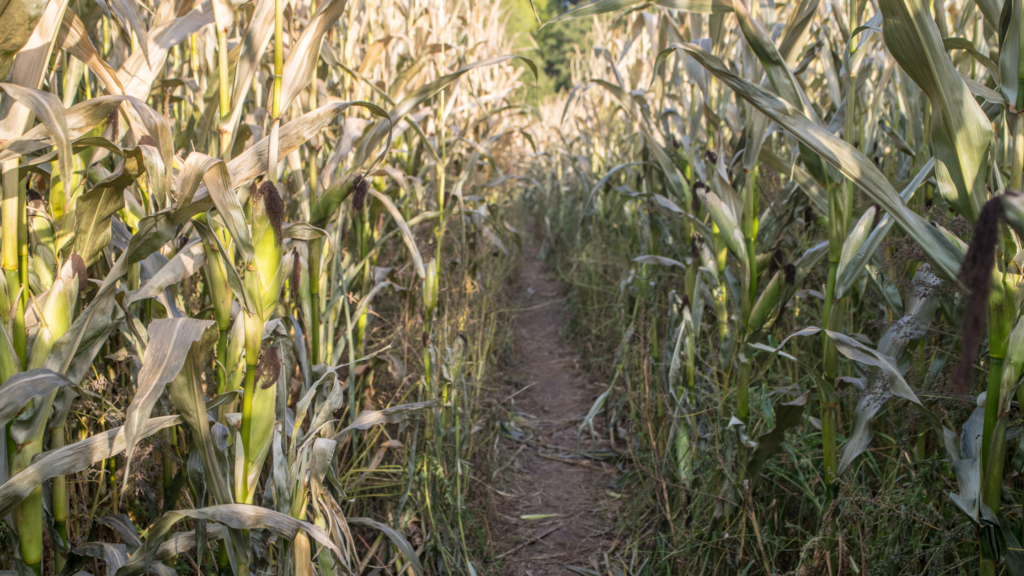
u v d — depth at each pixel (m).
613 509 3.06
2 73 1.12
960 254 1.42
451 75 2.44
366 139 2.47
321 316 2.36
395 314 3.34
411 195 3.77
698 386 2.79
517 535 2.89
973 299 0.87
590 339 4.99
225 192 1.29
